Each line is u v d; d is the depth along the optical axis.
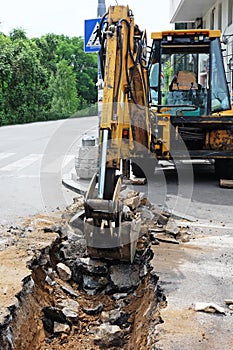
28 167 11.27
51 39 50.44
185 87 10.18
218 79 10.05
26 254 4.75
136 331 3.90
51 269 4.87
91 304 4.48
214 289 4.21
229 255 5.10
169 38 9.95
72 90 47.16
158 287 4.24
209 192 8.75
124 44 5.25
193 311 3.77
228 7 17.19
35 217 6.41
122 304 4.41
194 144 9.77
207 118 8.98
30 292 4.14
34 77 35.69
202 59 10.14
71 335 4.06
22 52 34.94
